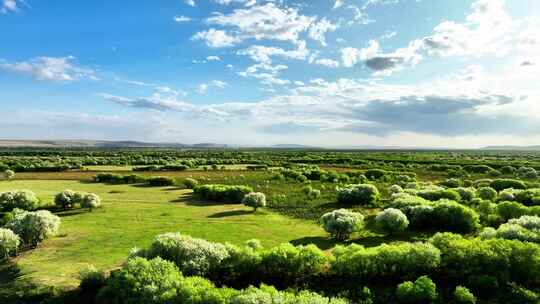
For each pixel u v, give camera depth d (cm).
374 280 1739
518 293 1538
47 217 2497
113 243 2472
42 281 1819
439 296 1520
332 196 4553
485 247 1706
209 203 4181
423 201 3169
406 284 1539
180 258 1778
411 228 2867
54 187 5438
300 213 3591
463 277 1664
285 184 5847
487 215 3064
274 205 4012
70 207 3819
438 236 1931
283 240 2588
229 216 3422
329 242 2533
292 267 1802
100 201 4103
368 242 2523
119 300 1526
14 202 3516
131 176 6122
